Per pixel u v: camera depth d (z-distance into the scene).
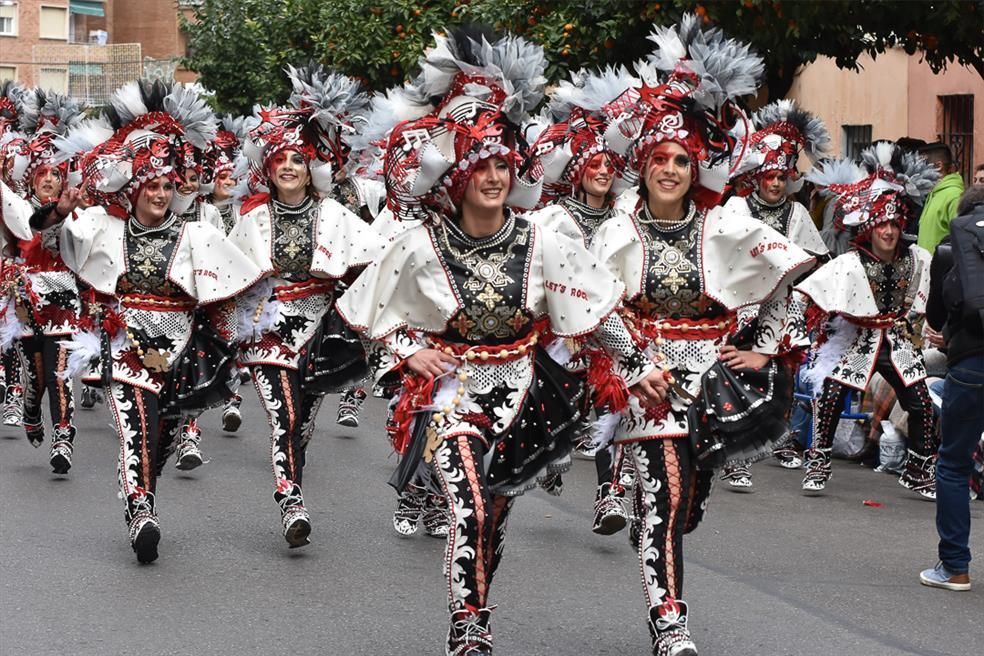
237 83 23.17
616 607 5.96
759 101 15.06
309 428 7.83
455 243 4.99
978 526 7.91
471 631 4.83
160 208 6.72
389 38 15.21
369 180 9.98
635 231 5.24
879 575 6.63
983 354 6.25
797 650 5.38
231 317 6.98
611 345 5.07
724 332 5.30
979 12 10.47
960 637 5.62
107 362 6.56
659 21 10.93
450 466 4.92
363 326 5.09
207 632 5.52
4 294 8.98
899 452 9.52
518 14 12.23
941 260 6.43
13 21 42.22
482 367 5.02
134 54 41.19
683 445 5.16
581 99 5.87
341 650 5.30
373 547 6.98
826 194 9.02
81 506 7.84
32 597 5.98
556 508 8.05
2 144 10.20
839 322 8.74
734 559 6.88
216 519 7.58
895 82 16.84
